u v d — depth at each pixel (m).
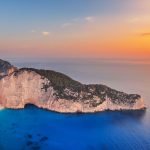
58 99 172.38
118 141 125.50
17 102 174.75
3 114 162.50
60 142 122.88
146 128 143.38
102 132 136.38
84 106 171.50
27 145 118.94
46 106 175.38
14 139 124.88
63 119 156.50
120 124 150.00
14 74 180.62
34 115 162.62
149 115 168.88
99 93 186.38
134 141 125.25
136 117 164.25
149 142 124.38
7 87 176.00
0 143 119.94
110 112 173.75
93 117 161.88
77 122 151.75
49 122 150.38
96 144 121.69
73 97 176.25
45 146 118.50
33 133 133.25
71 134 133.38
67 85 190.62
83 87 191.75
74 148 117.19
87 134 133.62
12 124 145.50
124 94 190.50
